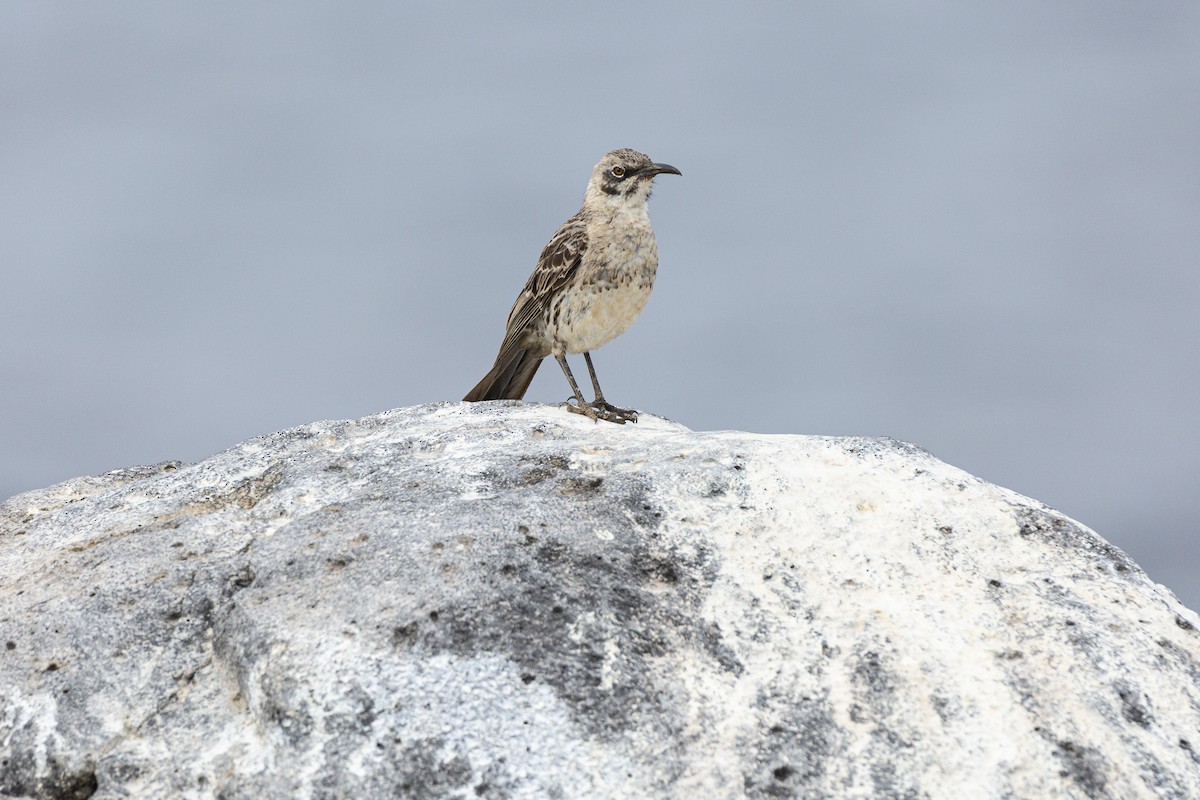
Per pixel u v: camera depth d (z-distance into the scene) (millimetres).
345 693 8539
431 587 9195
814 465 10945
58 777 8727
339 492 11312
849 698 8773
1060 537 10281
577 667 8789
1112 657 9133
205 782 8484
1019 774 8305
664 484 10578
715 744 8445
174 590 9891
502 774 8188
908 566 9906
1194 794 8328
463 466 11242
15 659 9430
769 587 9633
